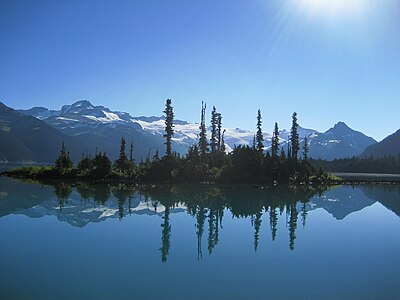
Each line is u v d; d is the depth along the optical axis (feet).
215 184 317.83
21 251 94.53
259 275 78.02
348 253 97.40
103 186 296.71
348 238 117.08
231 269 81.76
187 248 99.66
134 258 88.99
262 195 250.37
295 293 68.64
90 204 186.70
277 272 80.23
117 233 118.01
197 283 72.69
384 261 89.97
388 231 130.52
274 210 179.52
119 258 88.89
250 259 89.86
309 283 73.87
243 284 72.64
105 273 77.77
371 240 114.52
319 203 216.33
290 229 130.72
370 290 70.64
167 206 185.06
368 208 199.93
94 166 363.76
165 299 64.69
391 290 70.74
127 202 197.77
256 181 335.47
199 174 326.85
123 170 358.84
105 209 170.60
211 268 82.17
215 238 113.19
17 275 76.07
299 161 413.80
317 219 155.74
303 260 90.02
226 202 207.00
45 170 376.48
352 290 70.49
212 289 69.77
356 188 352.28
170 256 91.35
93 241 106.63
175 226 131.34
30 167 415.03
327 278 76.84
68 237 111.55
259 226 135.13
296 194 266.36
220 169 341.82
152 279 74.59
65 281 72.90
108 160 342.64
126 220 142.41
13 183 310.86
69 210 165.58
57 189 265.54
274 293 68.44
